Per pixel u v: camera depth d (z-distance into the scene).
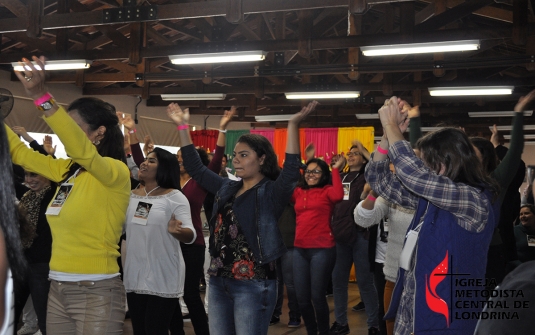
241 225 2.59
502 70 13.07
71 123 2.04
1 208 0.96
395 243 3.38
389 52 7.70
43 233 3.31
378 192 2.37
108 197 2.29
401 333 2.10
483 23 10.68
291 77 13.22
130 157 4.55
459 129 2.19
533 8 7.80
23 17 8.09
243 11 7.17
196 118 16.89
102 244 2.29
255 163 2.69
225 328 2.61
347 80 13.91
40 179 3.43
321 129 11.20
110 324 2.28
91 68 12.45
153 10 7.49
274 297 2.61
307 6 6.93
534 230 4.35
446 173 2.10
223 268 2.58
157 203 3.11
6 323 0.93
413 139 2.91
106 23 7.71
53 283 2.32
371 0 6.67
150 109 15.15
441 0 8.54
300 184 4.33
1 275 0.90
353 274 7.92
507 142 18.03
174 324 3.60
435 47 7.50
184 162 2.97
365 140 10.96
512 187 3.62
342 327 4.62
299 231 4.13
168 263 3.06
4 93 3.29
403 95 13.51
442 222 2.01
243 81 14.78
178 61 8.65
